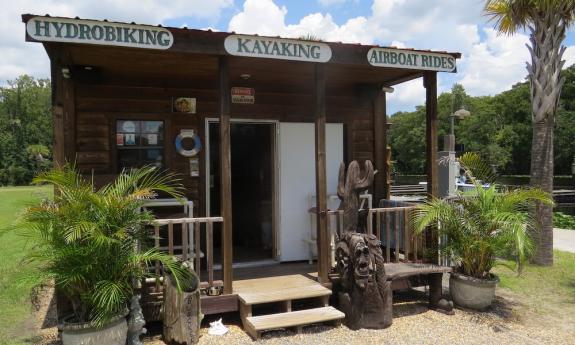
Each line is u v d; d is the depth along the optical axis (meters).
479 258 5.74
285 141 7.28
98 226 3.90
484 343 4.72
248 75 6.61
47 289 6.88
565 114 37.16
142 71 6.30
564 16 8.15
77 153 6.32
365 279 4.99
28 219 3.89
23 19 4.28
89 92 6.38
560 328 5.20
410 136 56.88
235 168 8.65
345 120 7.71
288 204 7.23
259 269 6.57
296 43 5.32
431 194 6.33
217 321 5.09
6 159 61.72
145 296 4.86
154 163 6.70
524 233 5.41
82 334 3.88
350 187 5.52
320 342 4.69
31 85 70.06
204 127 6.90
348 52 5.59
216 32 4.90
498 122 44.00
